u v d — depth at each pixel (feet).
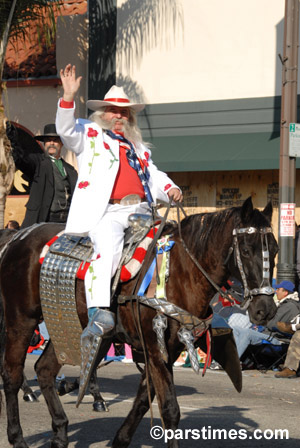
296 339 43.50
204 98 67.26
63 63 72.23
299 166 58.39
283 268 50.19
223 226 19.83
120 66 70.44
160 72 68.95
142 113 68.90
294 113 51.90
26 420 27.76
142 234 20.58
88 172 21.17
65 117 20.65
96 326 19.89
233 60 66.49
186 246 20.17
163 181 22.33
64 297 21.17
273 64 65.10
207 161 62.39
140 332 19.80
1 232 24.63
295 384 40.55
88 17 71.97
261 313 19.04
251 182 65.16
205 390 37.40
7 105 74.02
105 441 24.45
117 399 33.50
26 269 22.52
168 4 68.74
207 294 19.93
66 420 22.36
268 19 65.51
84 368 19.99
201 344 21.06
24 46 68.95
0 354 24.21
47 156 31.76
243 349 45.62
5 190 61.11
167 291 19.94
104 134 21.76
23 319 22.65
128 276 20.06
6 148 60.80
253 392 37.04
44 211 30.89
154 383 19.52
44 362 22.81
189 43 68.03
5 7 61.16
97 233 20.56
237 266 19.42
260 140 63.52
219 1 67.15
